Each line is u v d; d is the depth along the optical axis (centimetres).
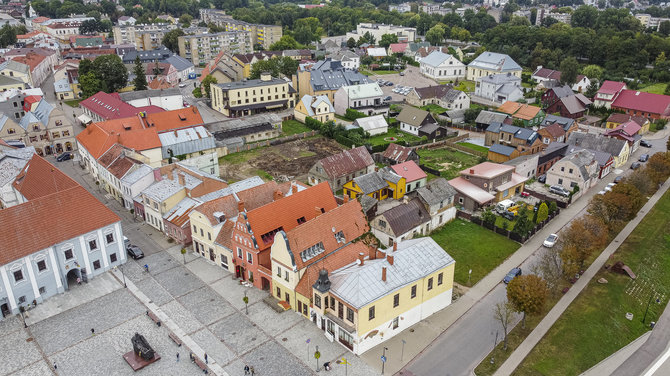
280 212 7675
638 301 7462
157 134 11638
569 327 6788
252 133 14112
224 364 6022
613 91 17275
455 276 7950
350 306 6009
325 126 14688
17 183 9400
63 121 12938
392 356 6209
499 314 6256
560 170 10981
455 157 13312
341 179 11144
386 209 9675
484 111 15500
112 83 18038
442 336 6600
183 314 6944
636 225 9606
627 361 6291
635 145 13912
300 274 6812
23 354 6181
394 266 6588
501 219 9856
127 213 9944
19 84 17512
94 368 5962
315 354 5803
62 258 7319
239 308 7081
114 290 7475
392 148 12606
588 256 8088
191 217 8356
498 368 6044
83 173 11906
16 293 6888
